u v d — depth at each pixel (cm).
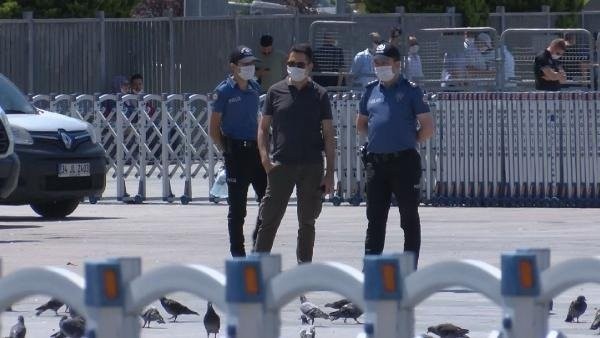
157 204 7625
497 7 10638
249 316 1895
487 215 6600
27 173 6378
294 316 3669
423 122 3962
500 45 7506
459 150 7094
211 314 3238
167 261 4784
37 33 10350
